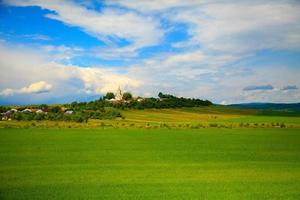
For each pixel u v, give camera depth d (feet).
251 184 108.37
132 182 110.73
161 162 151.43
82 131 293.23
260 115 547.90
